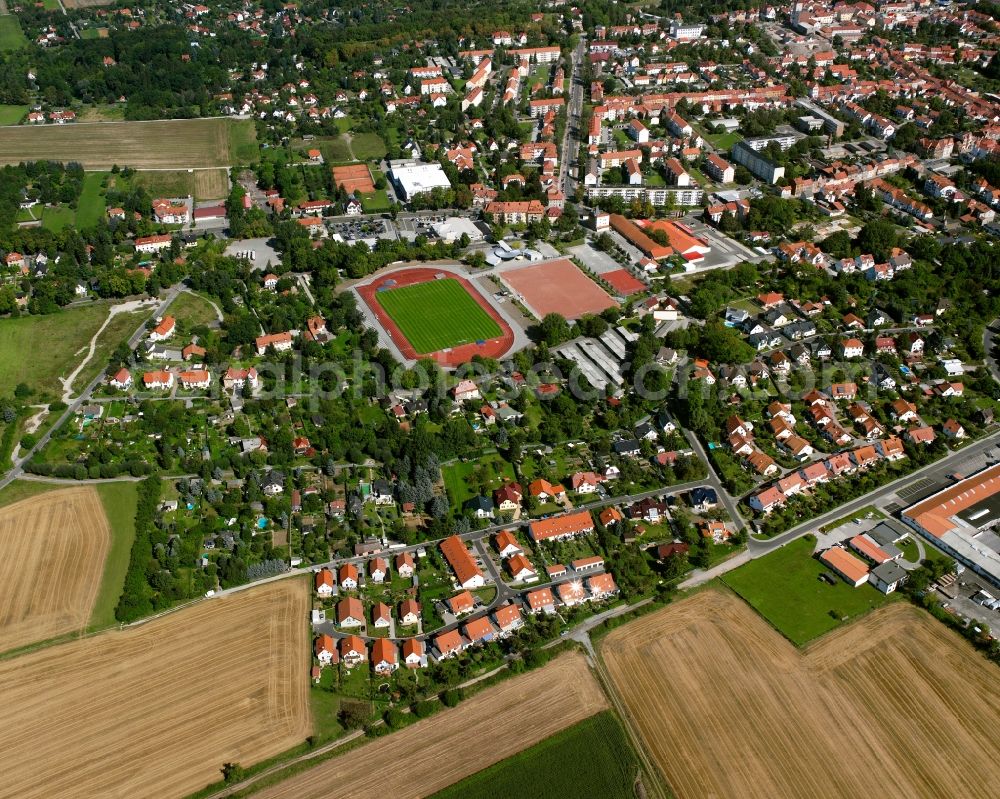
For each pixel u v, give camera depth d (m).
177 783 175.38
